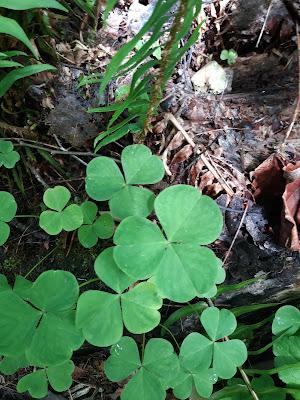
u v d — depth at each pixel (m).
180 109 0.24
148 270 0.15
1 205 0.19
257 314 0.23
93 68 0.24
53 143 0.24
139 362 0.17
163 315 0.23
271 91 0.24
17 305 0.16
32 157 0.23
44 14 0.23
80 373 0.24
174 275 0.15
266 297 0.22
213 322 0.18
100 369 0.24
